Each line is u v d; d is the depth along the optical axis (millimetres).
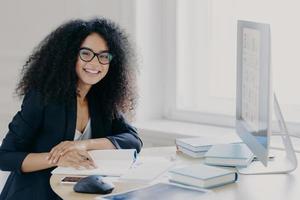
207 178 1425
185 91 2887
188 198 1308
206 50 2807
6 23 3027
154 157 1828
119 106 2094
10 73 3012
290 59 2480
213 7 2756
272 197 1361
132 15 2715
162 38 2850
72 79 1893
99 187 1393
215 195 1374
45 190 1793
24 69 2018
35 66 1926
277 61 2512
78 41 1887
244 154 1718
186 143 1867
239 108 1891
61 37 1903
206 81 2826
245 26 1767
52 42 1918
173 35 2807
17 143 1852
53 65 1887
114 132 2090
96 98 2053
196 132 2521
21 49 2998
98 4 2818
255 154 1647
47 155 1765
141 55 2666
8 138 1864
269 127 1481
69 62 1880
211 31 2777
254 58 1643
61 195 1388
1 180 2148
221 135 2432
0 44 3035
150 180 1501
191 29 2836
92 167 1635
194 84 2865
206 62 2814
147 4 2760
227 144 1869
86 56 1877
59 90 1871
